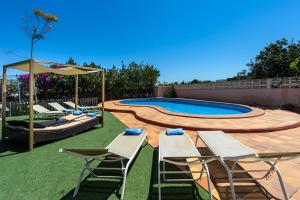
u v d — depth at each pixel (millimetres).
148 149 5527
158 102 22734
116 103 17297
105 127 8461
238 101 18125
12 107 11711
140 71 24406
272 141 6137
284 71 22016
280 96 15141
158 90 25172
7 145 6027
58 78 18125
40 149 5652
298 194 3250
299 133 7090
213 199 3170
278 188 3436
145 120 9453
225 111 15664
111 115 11805
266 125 7664
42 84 17656
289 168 4207
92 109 14344
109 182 3730
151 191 3410
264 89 16156
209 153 5137
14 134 5957
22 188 3543
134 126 8562
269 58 22797
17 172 4172
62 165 4516
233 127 7359
